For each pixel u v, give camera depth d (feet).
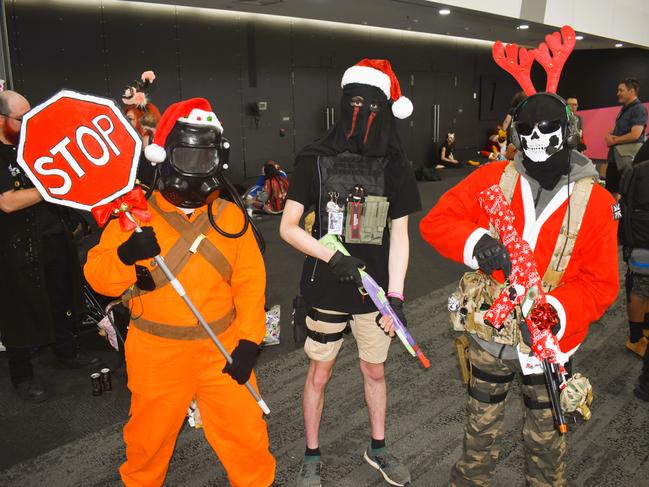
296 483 7.95
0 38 15.70
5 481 8.16
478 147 53.47
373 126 6.98
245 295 6.45
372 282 6.91
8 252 9.93
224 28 32.37
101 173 5.48
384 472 8.04
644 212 11.04
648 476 8.23
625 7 45.73
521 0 34.81
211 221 6.03
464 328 6.37
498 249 5.68
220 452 6.78
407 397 10.49
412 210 7.34
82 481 8.15
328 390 10.75
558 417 5.57
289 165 37.32
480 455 6.71
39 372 11.62
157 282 5.99
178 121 5.68
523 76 5.90
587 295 5.78
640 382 10.49
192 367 6.32
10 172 9.61
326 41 38.27
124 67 28.19
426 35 45.83
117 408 10.20
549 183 5.80
